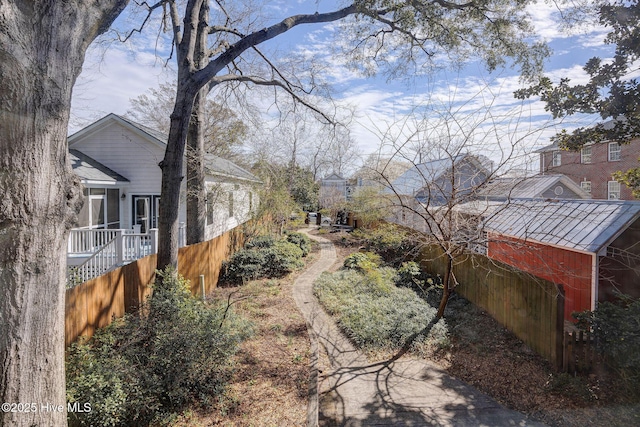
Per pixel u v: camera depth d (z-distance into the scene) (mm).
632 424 3957
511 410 4441
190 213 11117
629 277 6625
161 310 5191
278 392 4641
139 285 6922
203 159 11297
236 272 10906
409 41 9625
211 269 10133
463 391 4922
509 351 5969
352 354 6113
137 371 4098
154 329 4777
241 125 21188
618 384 4641
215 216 16047
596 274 6609
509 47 8758
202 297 8219
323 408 4555
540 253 8102
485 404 4594
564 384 4785
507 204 6211
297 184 31500
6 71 2150
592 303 6688
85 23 2639
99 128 13812
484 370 5422
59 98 2473
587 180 20859
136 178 14023
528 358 5652
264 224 17203
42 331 2508
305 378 5031
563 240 7188
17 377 2375
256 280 11086
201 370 4500
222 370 4789
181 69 7254
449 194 6574
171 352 4367
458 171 6324
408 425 4191
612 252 6590
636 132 6551
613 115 6426
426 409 4508
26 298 2398
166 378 4211
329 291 9586
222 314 5914
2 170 2232
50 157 2469
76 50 2600
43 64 2338
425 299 8945
